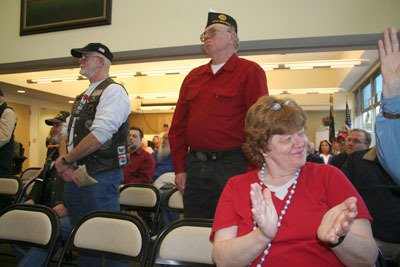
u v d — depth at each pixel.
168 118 10.62
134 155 4.08
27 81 6.70
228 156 1.78
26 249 2.04
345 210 0.85
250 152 1.21
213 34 1.87
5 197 3.19
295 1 2.91
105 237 1.62
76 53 2.16
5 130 3.30
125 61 3.52
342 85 7.74
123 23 3.42
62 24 3.63
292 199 1.08
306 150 1.11
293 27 2.90
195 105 1.92
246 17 3.01
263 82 1.79
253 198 0.91
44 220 1.73
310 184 1.09
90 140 1.90
